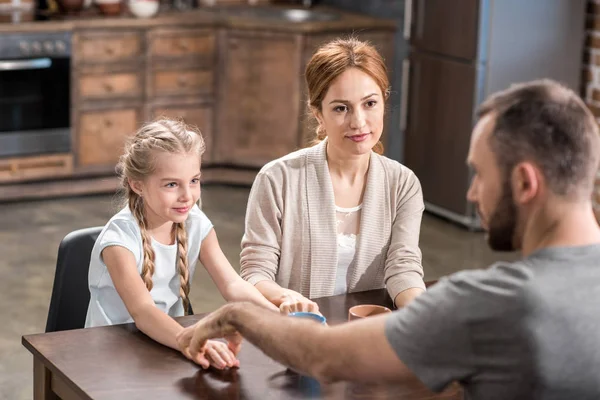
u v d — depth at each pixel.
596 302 1.59
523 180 1.62
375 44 6.96
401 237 2.84
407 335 1.66
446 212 6.45
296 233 2.83
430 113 6.47
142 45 6.65
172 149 2.46
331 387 2.08
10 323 4.52
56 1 6.71
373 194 2.83
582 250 1.62
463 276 1.66
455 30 6.14
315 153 2.84
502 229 1.68
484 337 1.61
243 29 6.83
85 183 6.70
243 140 7.04
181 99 6.89
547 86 1.65
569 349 1.58
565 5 6.06
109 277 2.55
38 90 6.37
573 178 1.61
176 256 2.64
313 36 6.73
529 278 1.60
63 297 2.73
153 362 2.17
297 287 2.87
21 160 6.41
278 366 2.18
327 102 2.71
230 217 6.32
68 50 6.39
